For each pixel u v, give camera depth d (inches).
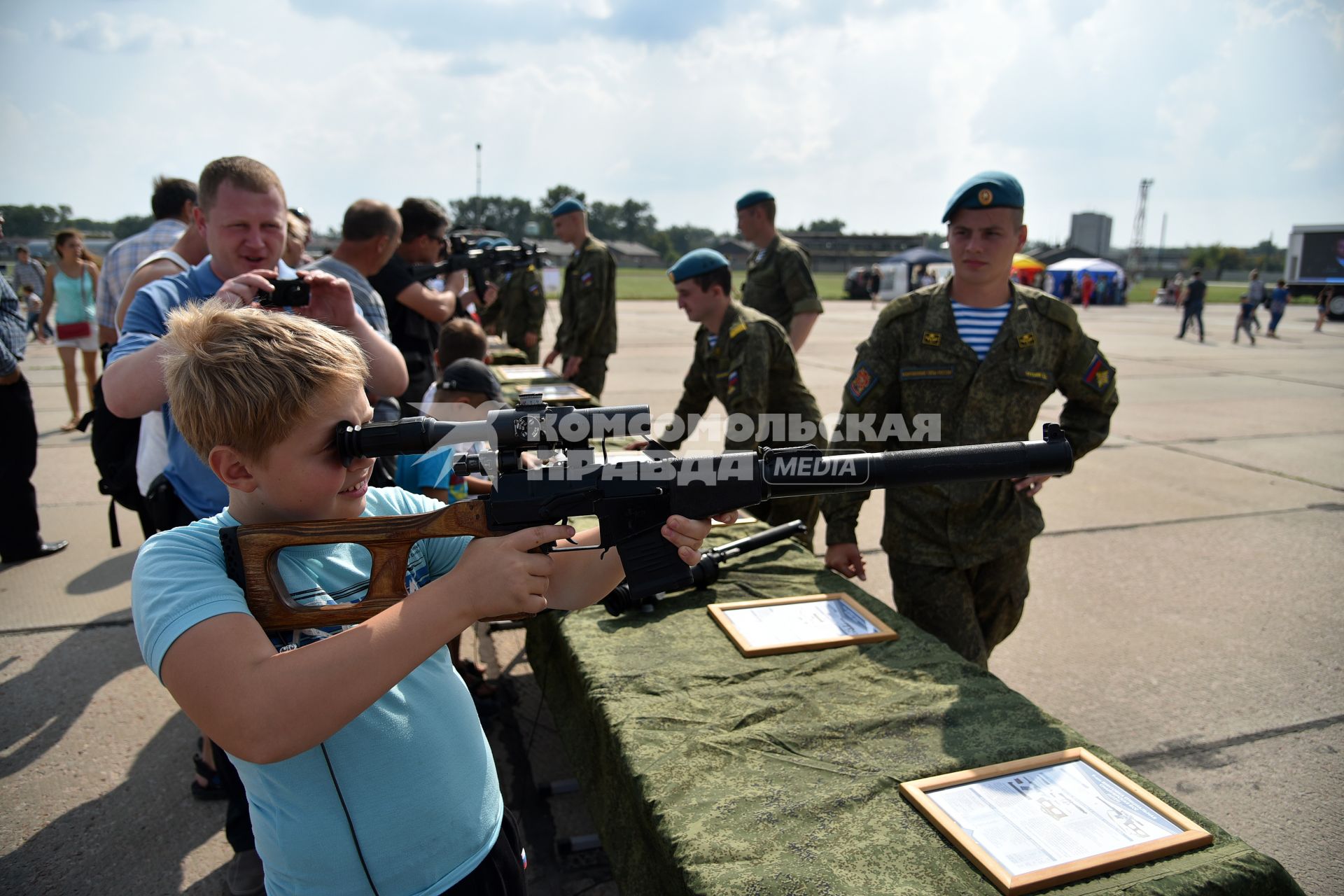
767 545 120.1
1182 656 155.3
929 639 91.8
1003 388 106.7
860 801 63.9
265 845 49.6
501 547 44.9
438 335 186.1
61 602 174.6
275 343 44.4
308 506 48.2
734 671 85.4
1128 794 63.2
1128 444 323.6
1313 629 166.1
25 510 194.4
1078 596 182.4
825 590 107.3
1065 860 56.0
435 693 53.8
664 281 2549.2
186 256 120.7
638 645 92.1
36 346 582.2
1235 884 55.0
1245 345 715.4
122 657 152.8
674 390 436.1
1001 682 82.3
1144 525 229.5
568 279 284.7
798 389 149.6
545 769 123.3
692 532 52.1
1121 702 139.2
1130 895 53.4
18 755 124.5
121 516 226.5
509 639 164.2
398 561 48.1
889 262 1702.8
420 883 50.7
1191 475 279.6
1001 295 108.0
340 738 48.4
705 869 56.9
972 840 58.1
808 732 73.3
